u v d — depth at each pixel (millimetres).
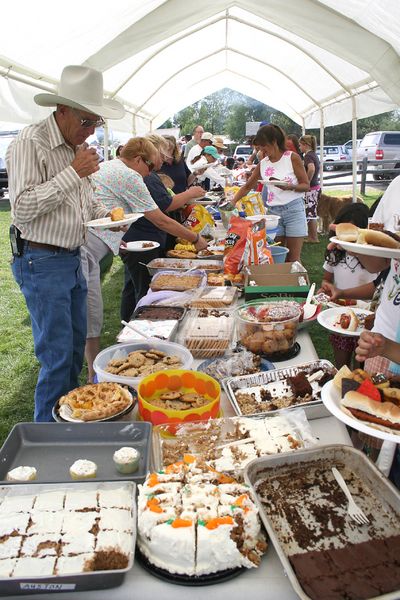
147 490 1200
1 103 3430
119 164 3570
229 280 3279
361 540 1160
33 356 4789
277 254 3893
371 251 1553
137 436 1548
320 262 7855
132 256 4102
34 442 1550
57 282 2457
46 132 2322
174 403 1743
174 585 1056
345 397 1287
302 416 1601
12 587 1003
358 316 2609
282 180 5227
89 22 3643
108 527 1159
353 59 4992
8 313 5992
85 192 2707
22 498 1245
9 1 2650
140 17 4477
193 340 2230
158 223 3662
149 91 9508
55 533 1141
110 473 1419
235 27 8164
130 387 1846
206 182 8727
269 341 2168
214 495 1176
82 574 1000
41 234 2375
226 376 1986
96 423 1552
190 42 8461
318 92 9617
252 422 1578
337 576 1059
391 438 1151
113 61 4648
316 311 2598
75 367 2893
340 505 1257
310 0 4750
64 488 1271
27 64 3617
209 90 14094
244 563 1073
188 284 3203
